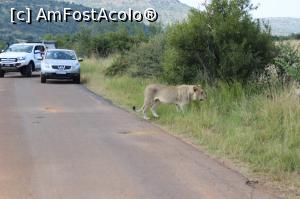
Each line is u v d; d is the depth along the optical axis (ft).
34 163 26.94
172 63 48.32
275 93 39.42
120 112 46.50
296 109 34.88
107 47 134.10
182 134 35.47
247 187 22.77
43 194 21.65
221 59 46.19
